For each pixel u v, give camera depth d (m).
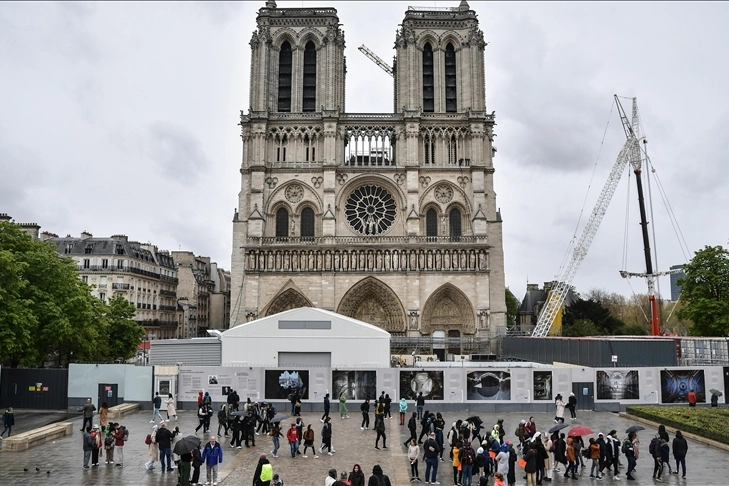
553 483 39.72
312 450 47.62
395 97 146.88
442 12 132.12
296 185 126.75
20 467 42.38
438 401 68.06
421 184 126.69
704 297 96.00
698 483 39.62
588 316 145.50
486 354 115.75
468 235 124.94
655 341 74.56
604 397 68.25
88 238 135.75
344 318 76.69
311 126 127.75
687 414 59.00
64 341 81.38
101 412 51.66
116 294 118.19
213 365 74.75
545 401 68.06
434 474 39.12
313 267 120.81
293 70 131.25
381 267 121.00
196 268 187.50
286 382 68.38
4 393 69.38
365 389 68.25
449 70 133.38
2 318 68.81
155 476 40.06
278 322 76.50
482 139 127.19
